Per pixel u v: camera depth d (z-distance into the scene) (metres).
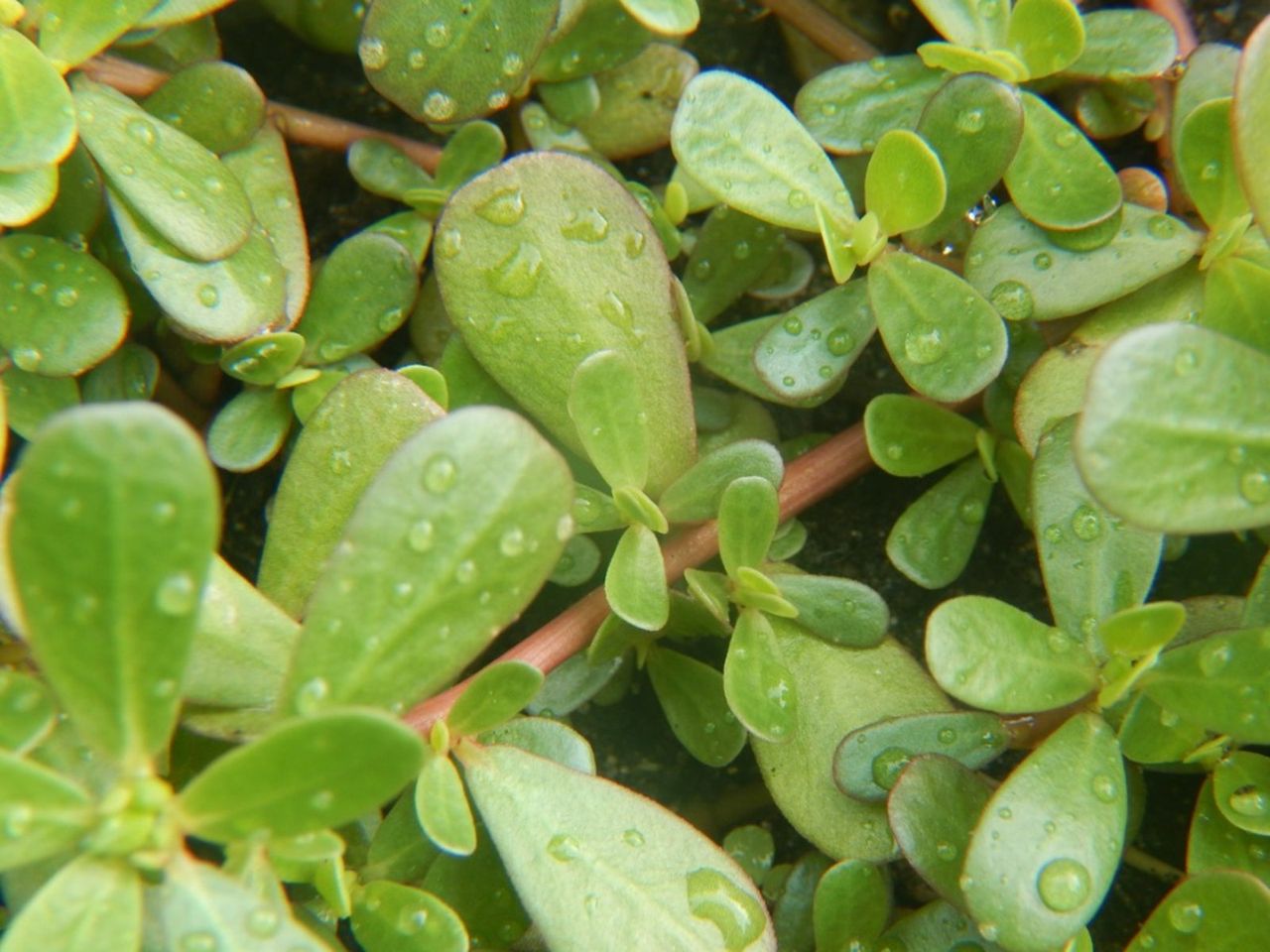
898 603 0.21
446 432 0.16
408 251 0.19
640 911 0.17
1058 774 0.18
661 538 0.19
